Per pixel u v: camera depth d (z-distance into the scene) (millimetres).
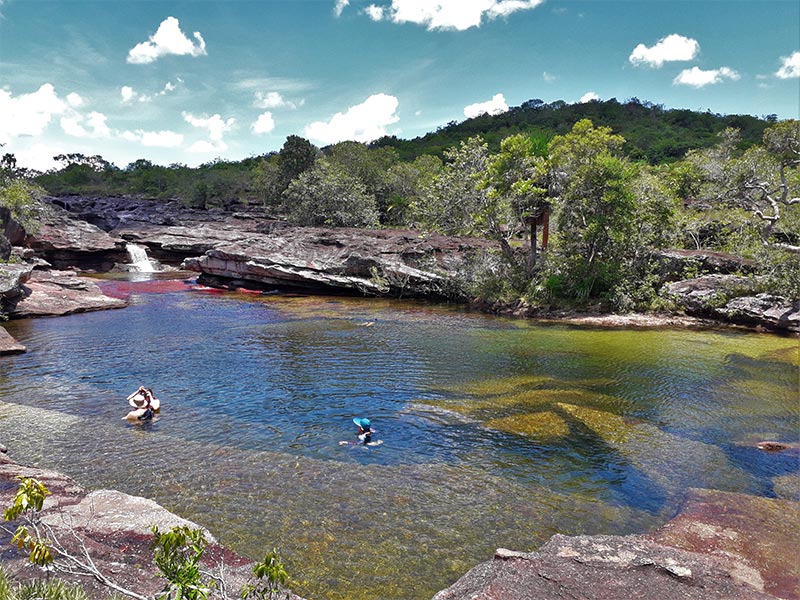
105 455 9797
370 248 35375
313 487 8680
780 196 31891
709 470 9383
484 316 25906
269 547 6945
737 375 15297
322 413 12219
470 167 32656
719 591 5406
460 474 9219
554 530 7504
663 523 7715
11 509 3223
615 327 23031
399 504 8164
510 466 9539
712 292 24344
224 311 26438
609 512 8008
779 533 7184
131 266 45250
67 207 64750
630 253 27359
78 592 4340
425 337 20578
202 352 18000
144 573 5309
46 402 12773
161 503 8070
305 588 6129
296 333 21234
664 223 27906
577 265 27234
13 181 41250
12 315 23688
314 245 37125
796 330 21188
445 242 37875
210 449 10141
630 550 6176
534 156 28156
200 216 60125
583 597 5191
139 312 25938
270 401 13031
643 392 13742
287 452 10055
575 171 26891
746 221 30875
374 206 55188
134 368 15969
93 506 7086
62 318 24219
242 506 8008
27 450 9953
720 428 11359
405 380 14820
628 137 93562
